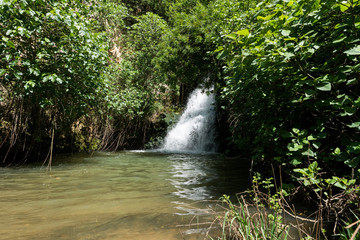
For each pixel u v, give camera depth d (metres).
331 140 2.66
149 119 13.36
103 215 2.99
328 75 2.15
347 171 2.54
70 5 6.11
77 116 9.09
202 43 10.55
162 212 3.09
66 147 9.77
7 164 7.00
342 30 2.20
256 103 3.36
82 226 2.63
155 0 17.50
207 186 4.55
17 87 5.86
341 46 2.20
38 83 5.23
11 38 5.23
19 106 6.88
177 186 4.57
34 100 6.10
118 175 5.66
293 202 3.25
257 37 2.34
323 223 2.55
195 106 15.73
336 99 2.17
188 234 2.40
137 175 5.66
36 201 3.58
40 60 5.80
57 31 5.60
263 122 3.29
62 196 3.87
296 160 2.56
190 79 11.34
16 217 2.92
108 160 8.27
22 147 7.36
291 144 2.50
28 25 4.76
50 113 8.28
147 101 12.87
